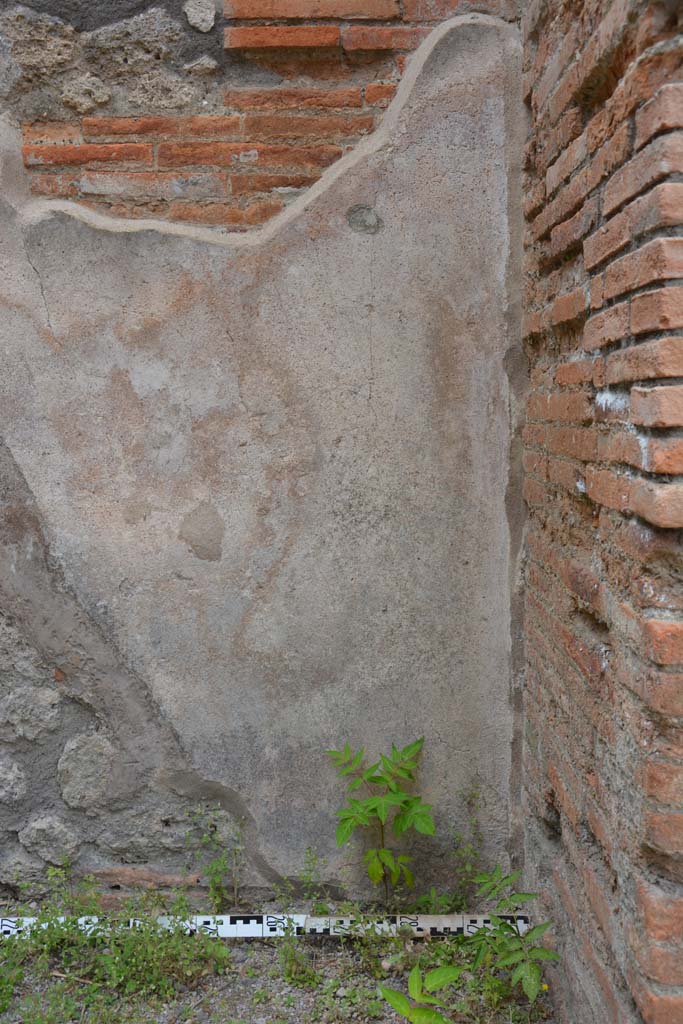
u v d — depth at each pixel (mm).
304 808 2838
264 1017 2359
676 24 1646
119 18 2703
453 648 2807
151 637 2811
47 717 2834
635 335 1729
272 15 2660
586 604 2098
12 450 2773
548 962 2408
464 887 2816
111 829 2852
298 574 2793
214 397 2762
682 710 1619
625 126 1765
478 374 2752
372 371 2748
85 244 2725
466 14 2680
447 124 2695
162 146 2723
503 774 2832
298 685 2814
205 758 2832
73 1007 2361
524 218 2699
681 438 1593
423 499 2777
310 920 2742
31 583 2807
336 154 2715
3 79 2701
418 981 2023
